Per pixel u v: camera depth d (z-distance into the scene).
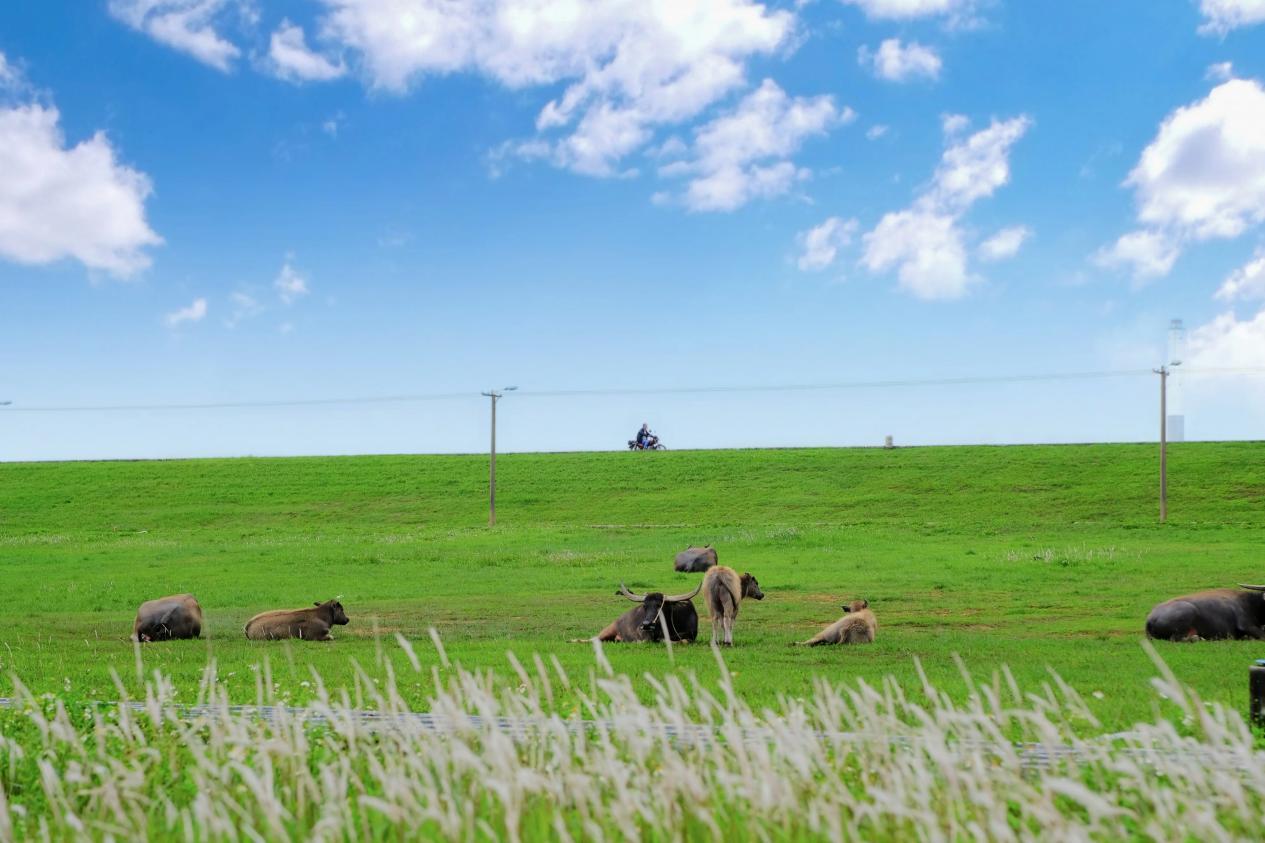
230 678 13.82
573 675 14.05
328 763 6.80
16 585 34.38
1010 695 11.90
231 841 5.35
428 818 5.47
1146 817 5.62
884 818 5.56
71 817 5.59
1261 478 63.00
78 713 9.75
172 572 38.03
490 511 63.25
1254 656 16.56
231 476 80.69
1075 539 44.38
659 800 5.43
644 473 76.62
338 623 21.48
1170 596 26.44
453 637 20.78
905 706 5.89
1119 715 10.17
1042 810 5.05
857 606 19.64
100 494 74.69
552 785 5.43
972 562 35.59
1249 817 5.22
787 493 67.31
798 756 5.32
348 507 68.50
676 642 19.53
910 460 76.19
